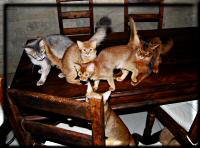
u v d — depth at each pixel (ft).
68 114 3.80
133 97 5.81
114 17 11.68
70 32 8.98
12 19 10.81
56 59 6.14
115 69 6.55
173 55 7.20
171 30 8.44
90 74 5.47
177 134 5.62
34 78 6.34
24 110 5.49
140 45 5.99
